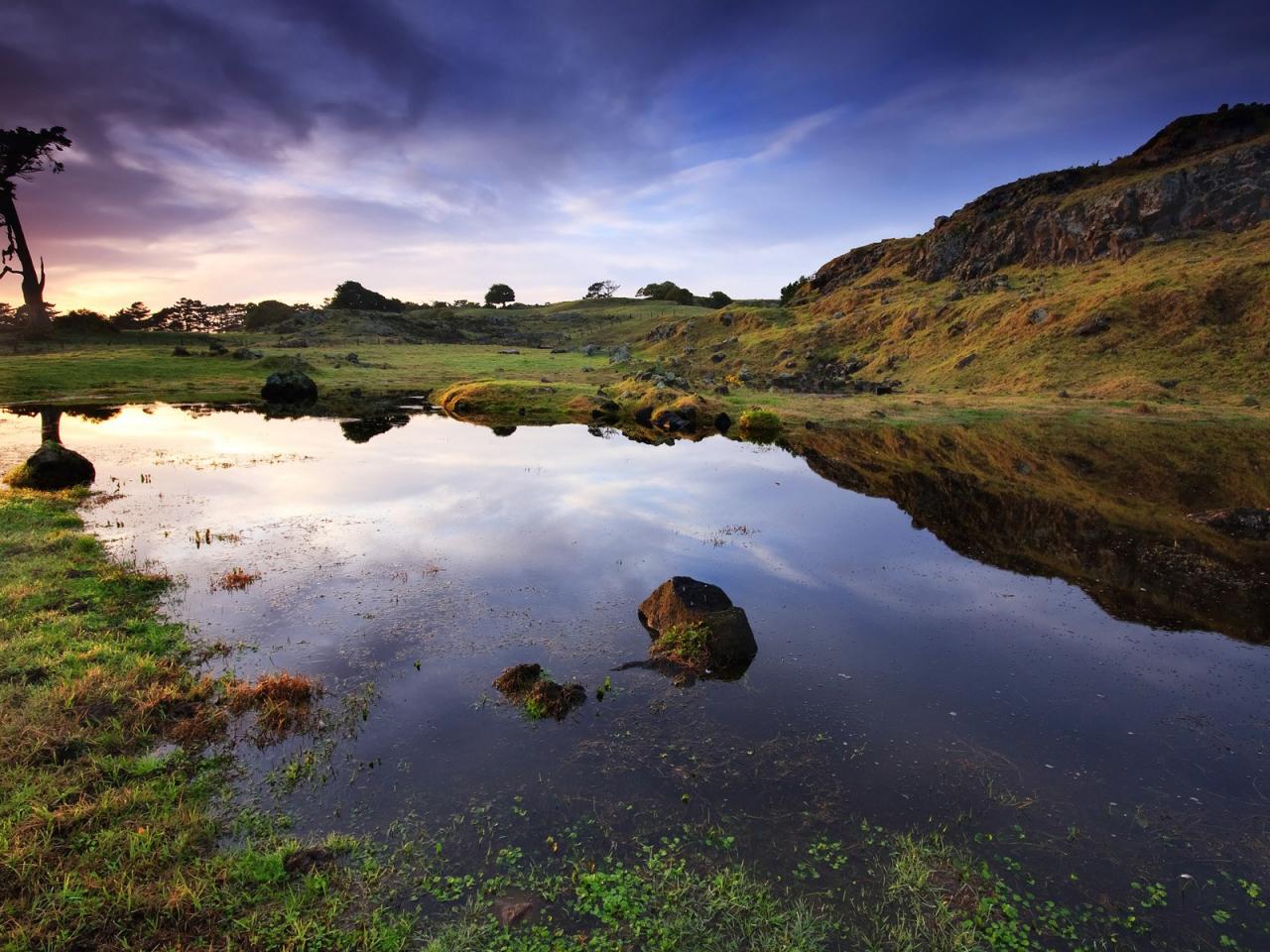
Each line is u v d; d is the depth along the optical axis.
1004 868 6.39
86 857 5.92
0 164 91.62
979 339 73.25
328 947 5.28
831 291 128.75
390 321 130.00
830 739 8.46
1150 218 82.12
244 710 8.53
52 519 16.52
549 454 29.61
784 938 5.48
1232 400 48.72
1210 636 12.04
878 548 16.86
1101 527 19.33
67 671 8.88
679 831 6.74
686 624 10.83
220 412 43.56
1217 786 7.75
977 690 9.89
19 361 64.75
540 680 9.22
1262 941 5.62
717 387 59.53
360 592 12.73
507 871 6.15
